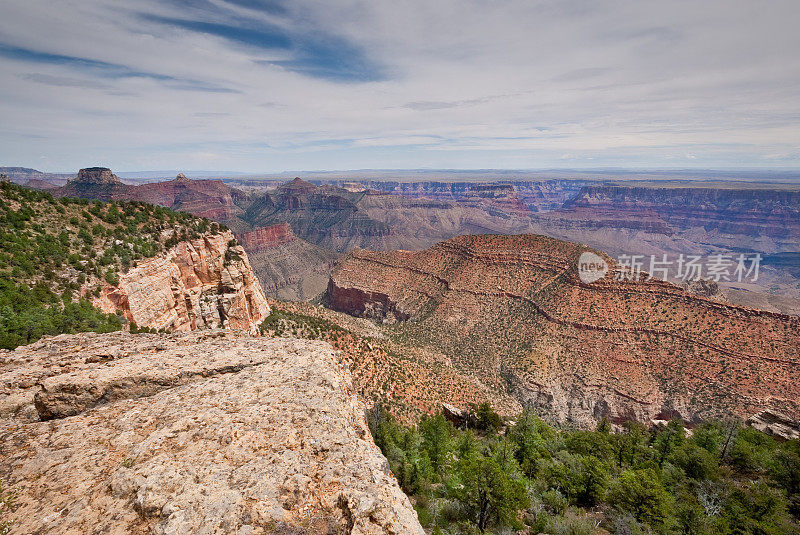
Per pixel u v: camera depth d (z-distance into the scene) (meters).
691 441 59.38
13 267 44.59
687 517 36.06
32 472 12.31
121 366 18.58
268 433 14.02
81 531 10.20
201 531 9.86
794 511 39.28
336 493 11.70
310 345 22.88
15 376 17.14
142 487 11.20
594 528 35.81
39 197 60.84
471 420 74.12
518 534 35.06
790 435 61.31
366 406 58.44
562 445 62.38
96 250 56.44
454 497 37.69
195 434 13.86
